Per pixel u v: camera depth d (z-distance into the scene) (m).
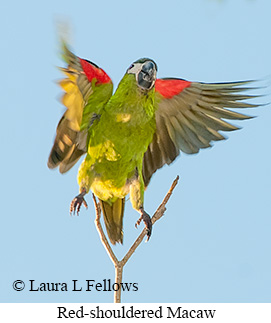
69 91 10.34
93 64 11.08
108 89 11.62
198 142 12.89
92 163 12.04
